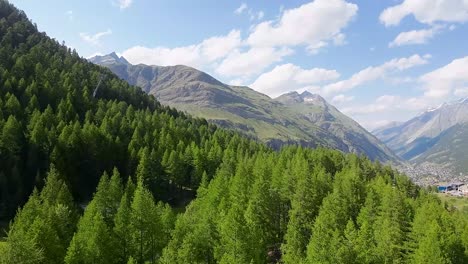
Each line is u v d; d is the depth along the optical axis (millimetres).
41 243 61406
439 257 65812
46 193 87375
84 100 175000
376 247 66438
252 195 80000
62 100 156125
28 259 53625
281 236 80938
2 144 115812
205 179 106812
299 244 63875
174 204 126938
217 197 85125
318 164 131000
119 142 136625
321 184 92250
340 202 81125
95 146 129875
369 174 148750
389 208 79938
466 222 93000
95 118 159375
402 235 75312
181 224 65438
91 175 128500
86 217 71688
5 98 148125
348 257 52062
